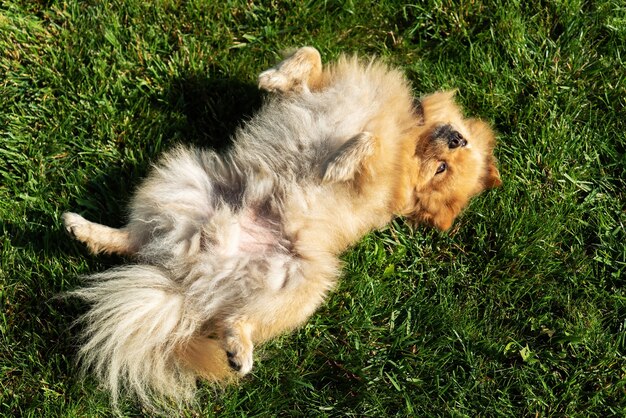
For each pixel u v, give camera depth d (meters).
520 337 0.96
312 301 0.83
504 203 1.00
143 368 0.80
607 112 1.05
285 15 1.01
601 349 0.95
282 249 0.81
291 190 0.82
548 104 1.03
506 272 0.98
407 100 0.90
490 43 1.05
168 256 0.79
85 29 0.95
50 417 0.83
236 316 0.78
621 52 1.07
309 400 0.90
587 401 0.93
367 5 1.04
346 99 0.85
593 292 0.98
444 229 0.96
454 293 0.98
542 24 1.06
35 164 0.90
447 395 0.92
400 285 0.96
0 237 0.87
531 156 1.02
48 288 0.86
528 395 0.93
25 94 0.92
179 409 0.86
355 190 0.84
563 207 1.01
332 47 1.02
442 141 0.89
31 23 0.94
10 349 0.84
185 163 0.82
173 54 0.97
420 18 1.05
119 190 0.91
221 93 0.97
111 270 0.82
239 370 0.77
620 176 1.03
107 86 0.94
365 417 0.90
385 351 0.93
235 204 0.83
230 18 1.00
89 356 0.83
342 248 0.88
